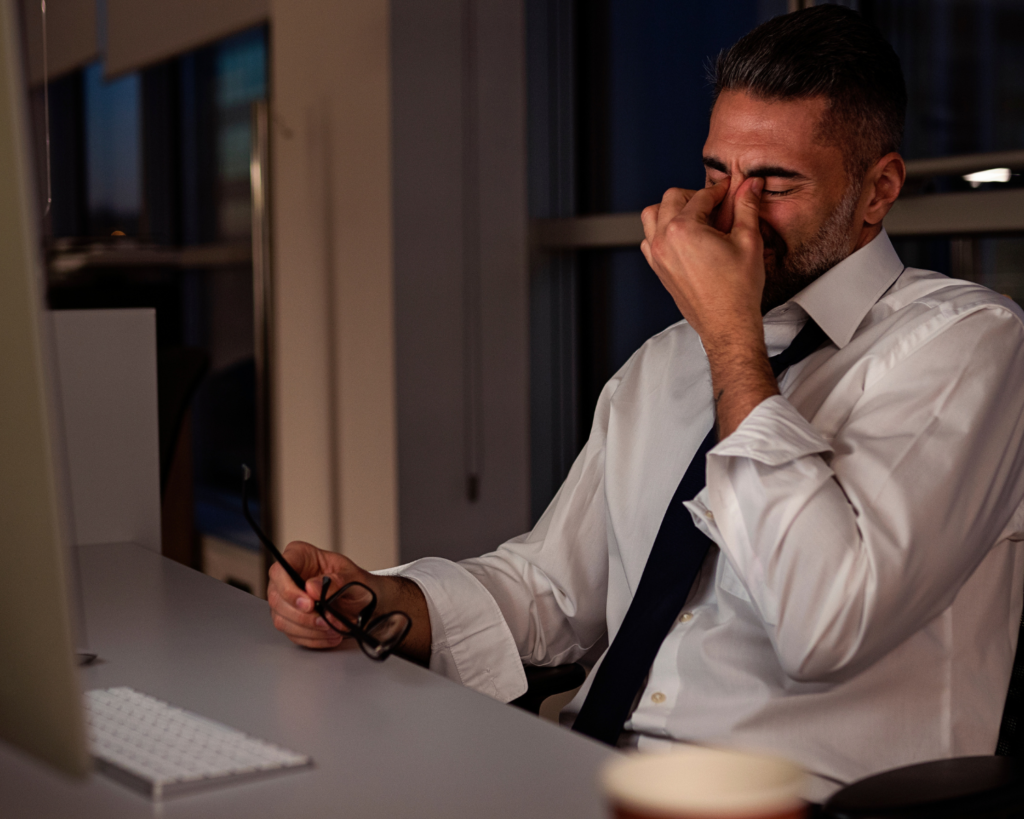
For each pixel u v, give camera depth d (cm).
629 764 45
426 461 318
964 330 113
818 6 125
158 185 430
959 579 105
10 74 59
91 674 100
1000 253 215
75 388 166
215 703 91
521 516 336
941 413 107
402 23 304
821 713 108
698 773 45
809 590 98
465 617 126
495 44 318
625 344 315
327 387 340
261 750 77
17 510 63
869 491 102
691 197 125
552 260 331
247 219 383
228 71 390
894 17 231
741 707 110
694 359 140
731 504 104
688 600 121
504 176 323
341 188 328
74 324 166
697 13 279
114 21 421
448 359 320
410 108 308
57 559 60
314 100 337
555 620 138
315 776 75
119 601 129
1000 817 74
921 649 109
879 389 112
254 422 392
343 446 334
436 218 314
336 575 119
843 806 73
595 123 314
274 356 363
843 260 125
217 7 363
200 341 430
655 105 294
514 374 331
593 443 145
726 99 125
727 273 114
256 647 109
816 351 124
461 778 75
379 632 116
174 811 69
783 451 101
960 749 107
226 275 407
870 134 122
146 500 172
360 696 93
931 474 103
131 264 321
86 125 456
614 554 136
